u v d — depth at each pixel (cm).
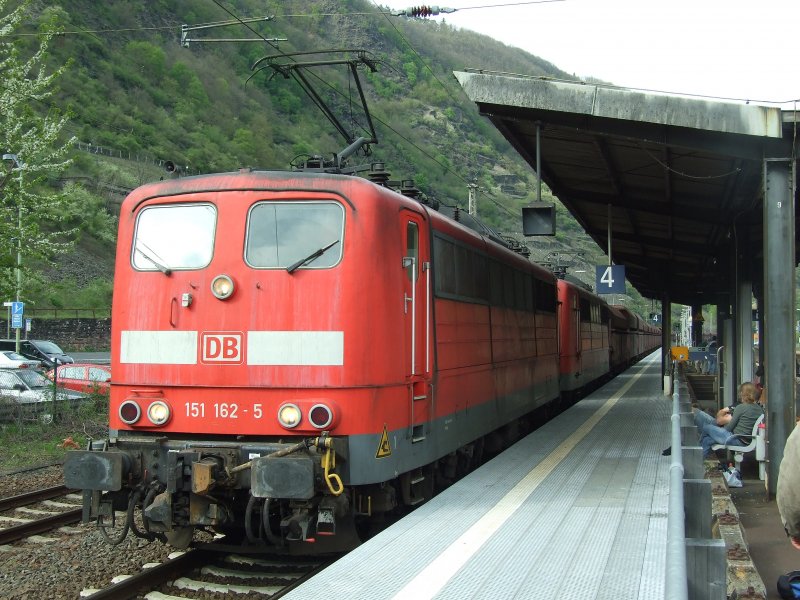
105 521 1044
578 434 1388
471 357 1105
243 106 7775
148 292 820
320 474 737
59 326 4875
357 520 847
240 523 832
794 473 378
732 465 1164
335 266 781
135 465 786
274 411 771
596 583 552
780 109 980
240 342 785
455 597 527
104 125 7206
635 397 2336
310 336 773
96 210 6262
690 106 1019
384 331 793
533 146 1420
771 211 1003
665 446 1235
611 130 1087
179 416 795
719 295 2820
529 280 1576
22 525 970
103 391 2159
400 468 823
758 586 627
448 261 1010
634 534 689
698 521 539
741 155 1022
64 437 1777
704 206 1666
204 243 814
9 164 1694
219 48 8656
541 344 1694
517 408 1424
